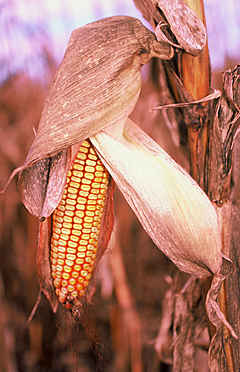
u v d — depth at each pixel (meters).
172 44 0.42
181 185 0.44
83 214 0.44
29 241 0.97
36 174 0.44
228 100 0.45
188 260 0.45
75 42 0.43
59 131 0.42
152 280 0.98
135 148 0.45
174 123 0.50
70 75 0.42
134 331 0.80
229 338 0.48
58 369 0.83
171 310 0.57
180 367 0.54
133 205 0.45
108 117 0.43
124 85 0.42
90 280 0.46
